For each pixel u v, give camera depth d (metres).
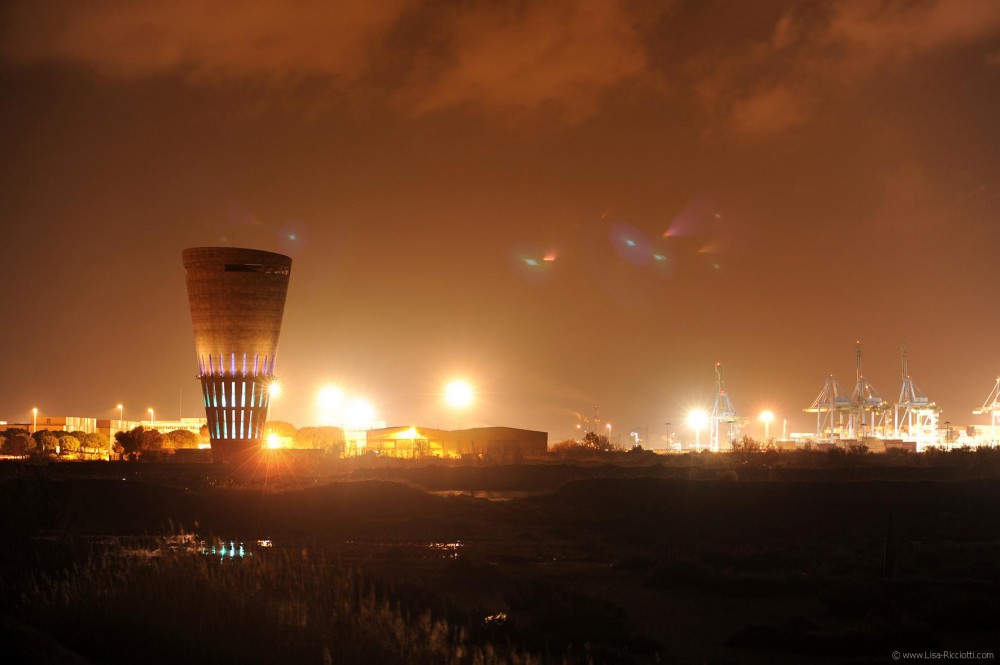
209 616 19.66
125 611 19.97
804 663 22.80
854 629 25.09
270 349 100.69
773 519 55.12
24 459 104.75
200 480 76.62
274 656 17.70
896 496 61.03
